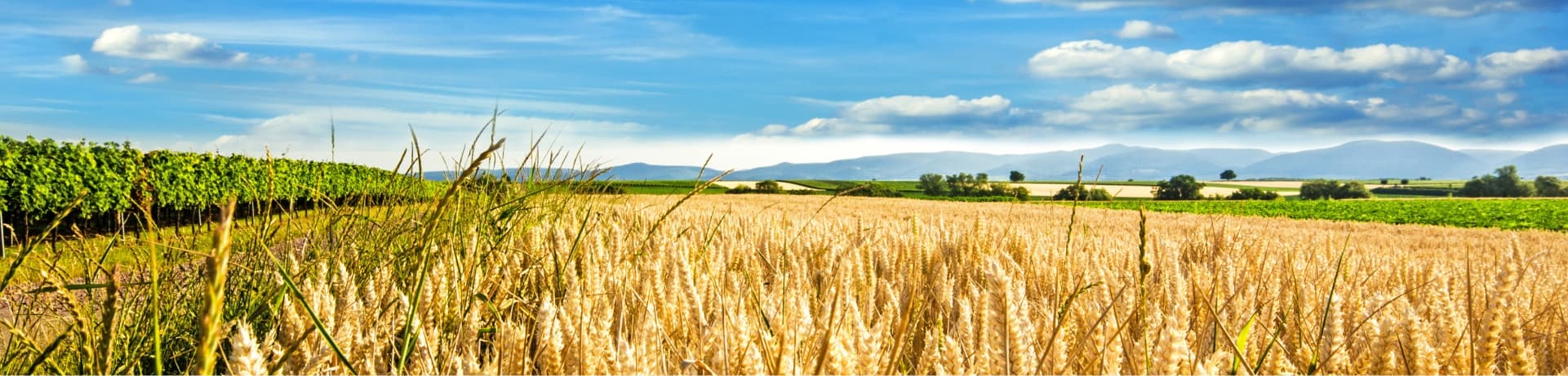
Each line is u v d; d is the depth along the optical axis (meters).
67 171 15.87
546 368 1.70
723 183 41.44
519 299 2.79
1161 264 3.45
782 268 3.36
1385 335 1.90
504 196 3.99
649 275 2.54
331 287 2.63
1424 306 2.83
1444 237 14.01
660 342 1.80
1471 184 120.50
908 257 4.21
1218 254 4.52
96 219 17.98
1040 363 1.51
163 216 18.67
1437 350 1.93
